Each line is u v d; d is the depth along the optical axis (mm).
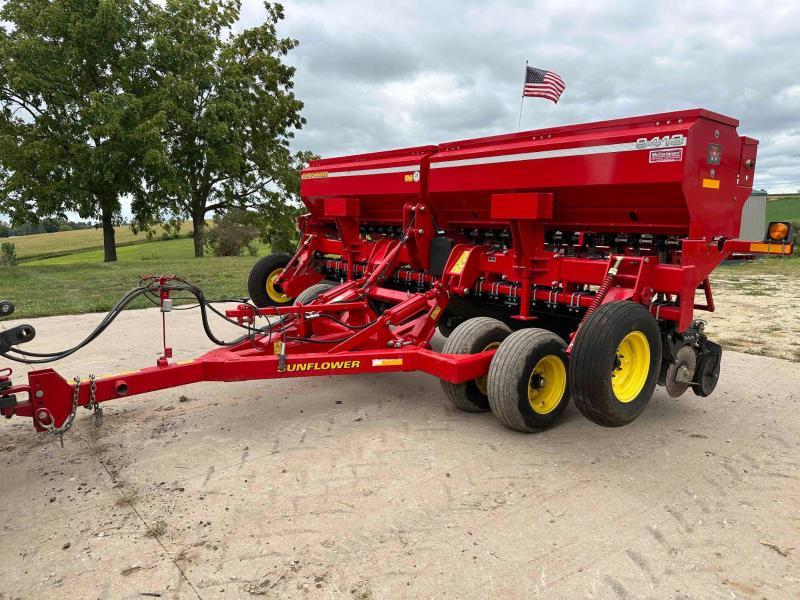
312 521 3047
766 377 5848
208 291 11438
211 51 25438
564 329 5309
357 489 3391
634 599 2471
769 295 11828
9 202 22641
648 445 4105
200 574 2617
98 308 9141
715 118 4000
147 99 23219
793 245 4480
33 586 2541
